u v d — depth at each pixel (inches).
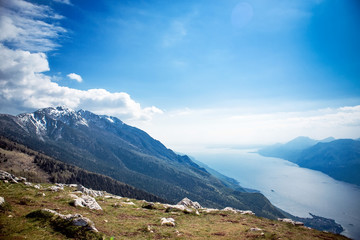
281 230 1395.2
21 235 750.5
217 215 1780.3
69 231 838.5
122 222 1219.2
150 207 1786.4
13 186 1633.9
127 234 1023.0
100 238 841.5
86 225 885.2
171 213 1636.3
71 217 930.7
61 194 1536.7
